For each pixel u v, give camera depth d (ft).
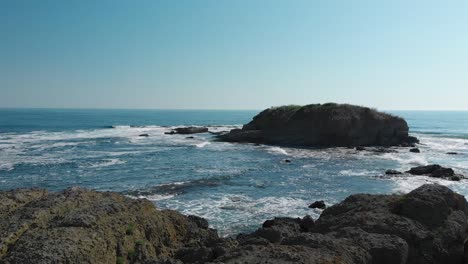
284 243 42.91
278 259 35.96
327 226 52.11
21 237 39.14
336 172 137.90
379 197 59.67
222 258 38.45
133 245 44.88
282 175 130.41
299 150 201.87
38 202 47.96
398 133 238.27
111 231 43.42
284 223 64.75
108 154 176.55
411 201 52.29
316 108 231.30
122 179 120.47
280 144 227.61
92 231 41.50
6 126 376.89
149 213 51.85
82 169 137.49
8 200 48.88
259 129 246.06
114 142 231.50
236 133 245.45
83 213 44.29
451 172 132.36
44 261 35.01
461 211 54.65
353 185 115.85
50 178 121.80
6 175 126.11
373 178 127.03
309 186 113.70
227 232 71.72
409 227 47.14
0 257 36.52
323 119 223.30
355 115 225.15
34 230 40.52
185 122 550.36
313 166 150.71
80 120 543.80
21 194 51.31
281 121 235.20
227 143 230.27
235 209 87.04
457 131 377.91
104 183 114.62
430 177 129.39
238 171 135.03
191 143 228.84
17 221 42.24
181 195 99.55
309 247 40.01
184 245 51.44
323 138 223.92
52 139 245.04
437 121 635.66
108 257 40.68
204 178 121.39
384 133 232.94
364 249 41.34
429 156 187.01
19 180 118.73
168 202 92.43
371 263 40.52
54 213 45.06
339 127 220.23
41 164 146.92
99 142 230.07
